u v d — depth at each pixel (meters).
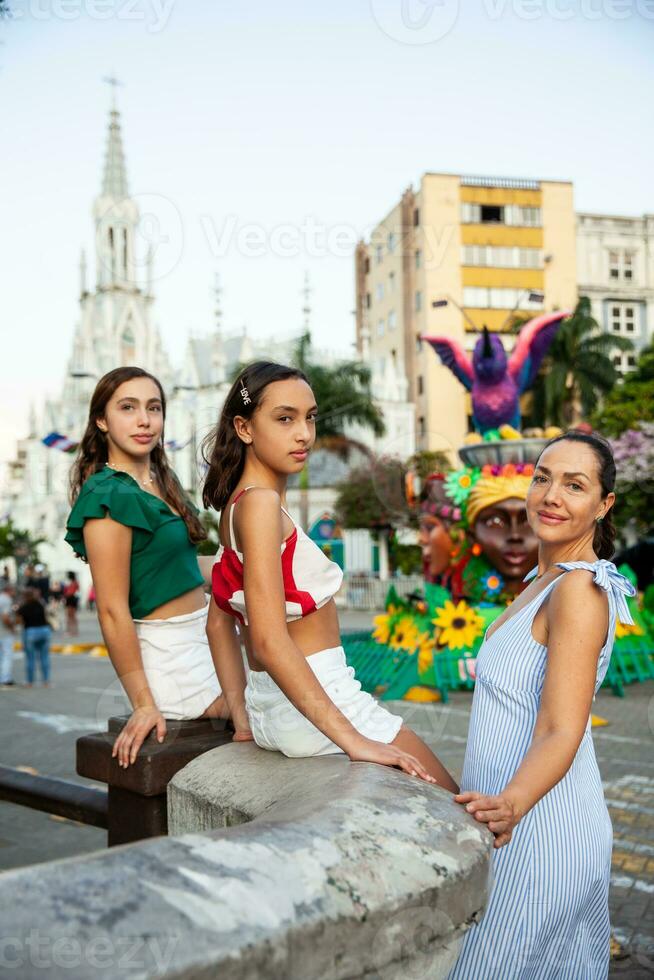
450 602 9.12
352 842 1.01
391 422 44.16
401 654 9.20
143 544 2.19
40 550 51.03
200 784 1.78
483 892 1.12
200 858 0.89
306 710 1.62
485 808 1.32
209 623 2.13
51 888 0.80
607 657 1.71
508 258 42.47
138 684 2.11
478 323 42.16
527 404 35.53
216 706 2.20
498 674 1.79
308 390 1.86
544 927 1.66
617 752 6.85
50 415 55.97
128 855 0.88
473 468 9.41
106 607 2.14
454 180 42.25
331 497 36.81
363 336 46.84
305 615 1.81
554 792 1.71
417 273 43.94
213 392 45.34
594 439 1.87
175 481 2.44
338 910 0.90
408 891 0.98
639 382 32.22
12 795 2.66
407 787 1.29
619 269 44.03
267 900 0.86
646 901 3.80
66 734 8.05
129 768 2.02
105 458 2.44
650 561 15.10
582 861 1.68
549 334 11.02
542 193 42.78
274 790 1.57
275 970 0.81
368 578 28.70
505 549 9.13
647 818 5.08
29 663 12.28
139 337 57.19
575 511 1.82
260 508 1.69
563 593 1.67
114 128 52.38
